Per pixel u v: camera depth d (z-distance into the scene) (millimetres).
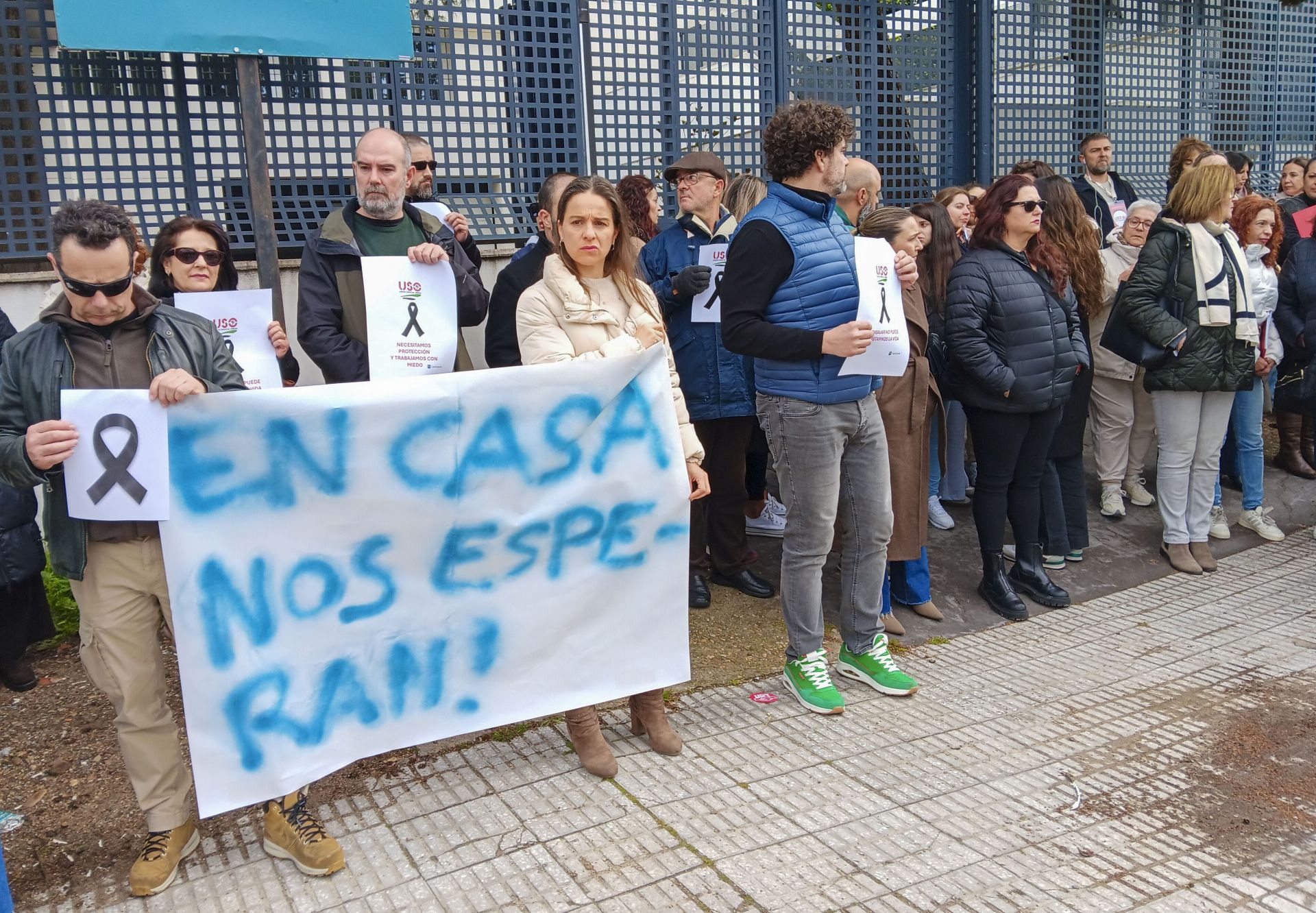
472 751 3482
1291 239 7016
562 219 3258
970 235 5668
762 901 2660
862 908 2633
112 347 2678
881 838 2963
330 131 4957
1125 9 7410
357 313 3660
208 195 4723
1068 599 5000
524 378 3105
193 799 3199
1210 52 7977
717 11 5777
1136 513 6195
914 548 4543
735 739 3590
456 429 3025
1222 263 5113
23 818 3135
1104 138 6633
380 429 2924
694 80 5770
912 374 4383
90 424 2539
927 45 6598
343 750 2963
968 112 6801
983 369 4523
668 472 3367
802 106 3529
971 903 2660
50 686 3971
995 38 6781
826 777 3324
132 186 4578
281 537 2830
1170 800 3225
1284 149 8672
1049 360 4629
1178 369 5215
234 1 3484
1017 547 5078
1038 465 4926
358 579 2951
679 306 4652
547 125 5430
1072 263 5070
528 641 3217
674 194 5801
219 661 2750
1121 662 4328
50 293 3416
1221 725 3746
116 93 4504
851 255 3639
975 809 3141
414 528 3004
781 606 4711
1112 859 2891
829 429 3613
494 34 5199
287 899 2693
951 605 4961
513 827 3006
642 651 3406
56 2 3242
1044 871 2818
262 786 2807
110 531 2652
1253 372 5438
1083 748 3562
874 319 3566
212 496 2729
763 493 5711
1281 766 3449
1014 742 3598
